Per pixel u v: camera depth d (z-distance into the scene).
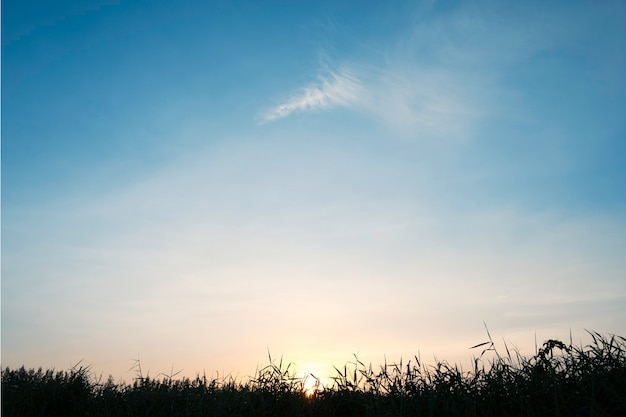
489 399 4.85
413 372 5.59
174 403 6.05
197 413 5.63
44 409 6.23
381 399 5.35
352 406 5.50
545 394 4.66
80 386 6.80
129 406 6.01
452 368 5.46
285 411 5.61
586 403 4.37
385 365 5.76
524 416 4.54
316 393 5.80
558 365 5.07
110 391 6.67
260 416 5.48
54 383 6.86
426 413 4.88
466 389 5.08
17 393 6.69
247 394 5.86
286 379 6.07
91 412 6.20
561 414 4.39
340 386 5.73
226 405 5.70
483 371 5.30
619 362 4.77
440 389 5.11
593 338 5.11
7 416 6.14
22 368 7.55
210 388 6.43
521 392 4.66
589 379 4.62
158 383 6.74
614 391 4.27
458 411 4.72
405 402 5.12
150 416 5.88
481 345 5.50
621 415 4.21
